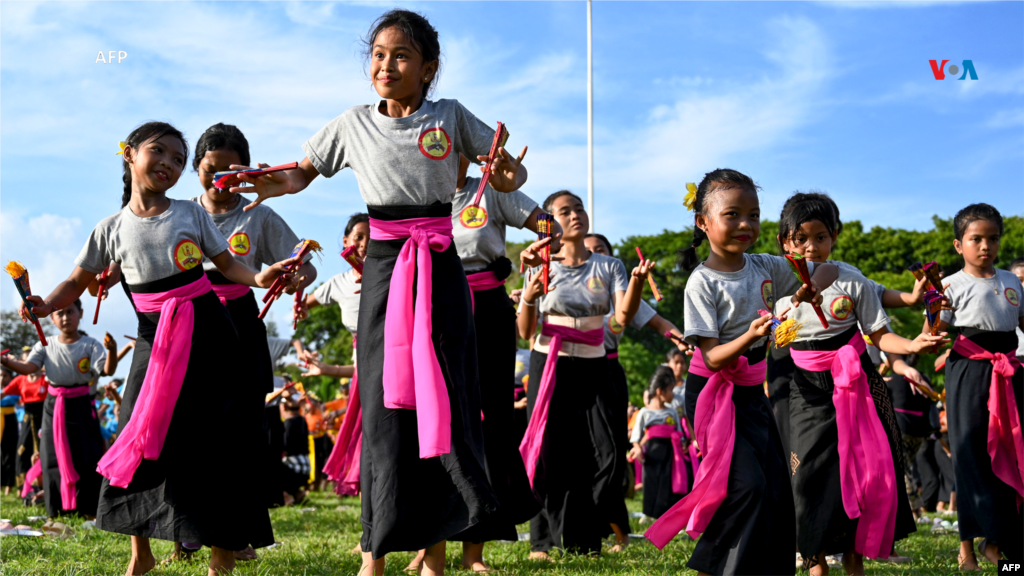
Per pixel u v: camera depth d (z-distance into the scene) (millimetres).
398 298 3561
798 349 4770
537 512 4840
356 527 6852
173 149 4336
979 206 5465
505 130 3783
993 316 5289
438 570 3828
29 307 4168
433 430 3334
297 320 5535
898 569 4957
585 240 7055
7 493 11430
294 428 11391
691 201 4129
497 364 4777
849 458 4484
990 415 5191
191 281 4316
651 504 8820
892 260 39094
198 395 4199
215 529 4090
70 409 7773
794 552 3719
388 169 3664
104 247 4352
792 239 4875
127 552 5145
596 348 5859
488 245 4922
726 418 3719
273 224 5402
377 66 3664
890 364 5895
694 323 3863
